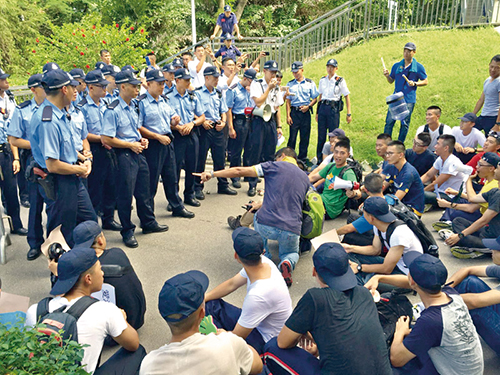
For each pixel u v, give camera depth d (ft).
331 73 25.30
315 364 8.59
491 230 15.53
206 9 60.64
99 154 17.51
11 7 56.13
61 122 12.94
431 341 8.36
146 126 17.42
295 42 42.83
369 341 7.81
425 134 20.43
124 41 39.09
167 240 17.56
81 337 7.83
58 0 64.85
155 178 18.02
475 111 24.43
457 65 33.94
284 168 14.19
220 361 6.56
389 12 41.88
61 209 13.42
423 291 8.59
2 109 17.20
